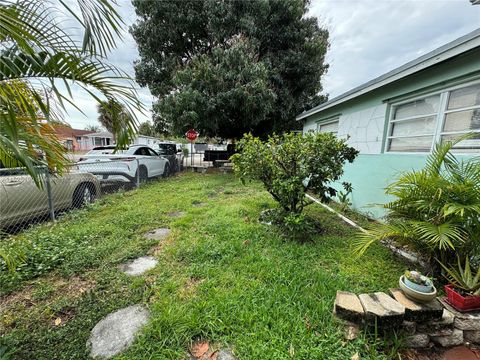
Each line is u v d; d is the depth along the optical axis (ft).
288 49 32.78
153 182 24.12
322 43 32.17
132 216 12.71
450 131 9.64
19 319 5.43
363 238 7.82
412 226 6.82
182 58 35.81
